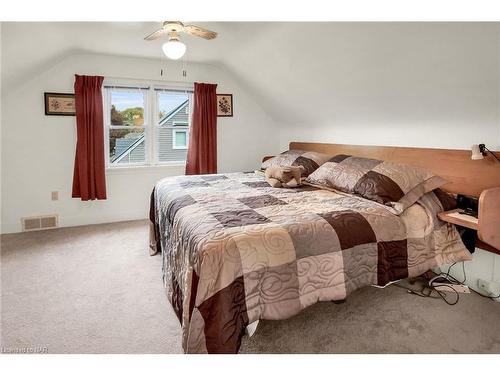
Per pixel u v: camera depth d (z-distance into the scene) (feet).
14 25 7.68
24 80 10.94
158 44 10.84
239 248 4.94
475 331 5.94
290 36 8.68
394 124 9.50
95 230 12.09
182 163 14.39
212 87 13.69
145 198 13.78
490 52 5.78
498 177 6.86
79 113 11.75
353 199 7.47
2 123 11.10
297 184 9.16
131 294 7.38
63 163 12.17
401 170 7.51
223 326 4.57
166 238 7.64
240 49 10.97
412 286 7.59
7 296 7.19
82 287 7.67
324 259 5.49
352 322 6.21
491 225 6.02
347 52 8.05
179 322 6.28
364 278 5.84
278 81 11.73
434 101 7.74
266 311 4.94
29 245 10.41
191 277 5.03
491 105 6.78
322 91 10.45
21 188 11.67
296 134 14.49
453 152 7.79
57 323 6.21
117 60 12.39
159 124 13.74
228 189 8.78
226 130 14.71
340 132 11.80
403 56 7.10
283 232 5.38
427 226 6.69
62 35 9.32
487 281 7.10
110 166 13.12
